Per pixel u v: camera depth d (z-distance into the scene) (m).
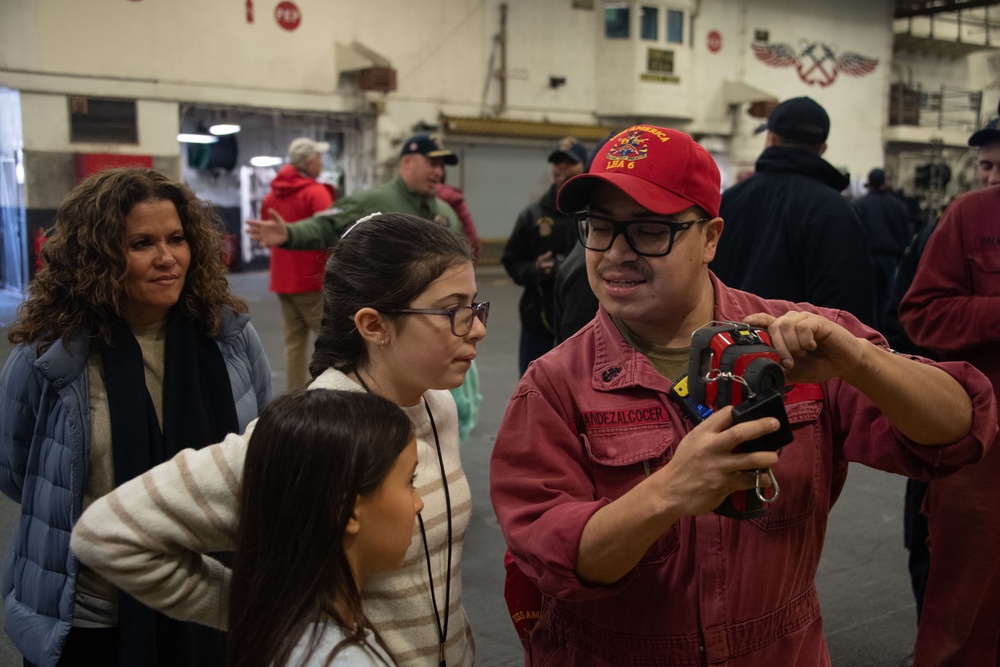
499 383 6.70
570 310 2.63
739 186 2.89
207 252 1.90
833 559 3.53
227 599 1.32
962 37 23.14
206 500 1.23
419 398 1.43
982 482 2.20
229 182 15.90
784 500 1.34
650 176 1.28
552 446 1.33
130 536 1.20
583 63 17.41
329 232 3.94
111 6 12.38
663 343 1.42
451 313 1.34
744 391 1.07
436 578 1.40
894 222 7.84
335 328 1.40
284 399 1.17
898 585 3.29
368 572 1.19
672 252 1.30
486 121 16.20
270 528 1.12
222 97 13.56
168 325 1.87
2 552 3.50
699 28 18.36
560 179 4.35
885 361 1.23
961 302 2.31
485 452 4.87
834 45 20.42
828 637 2.90
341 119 15.09
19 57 11.73
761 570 1.32
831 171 2.77
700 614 1.31
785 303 1.54
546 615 1.48
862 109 21.19
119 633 1.70
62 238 1.73
